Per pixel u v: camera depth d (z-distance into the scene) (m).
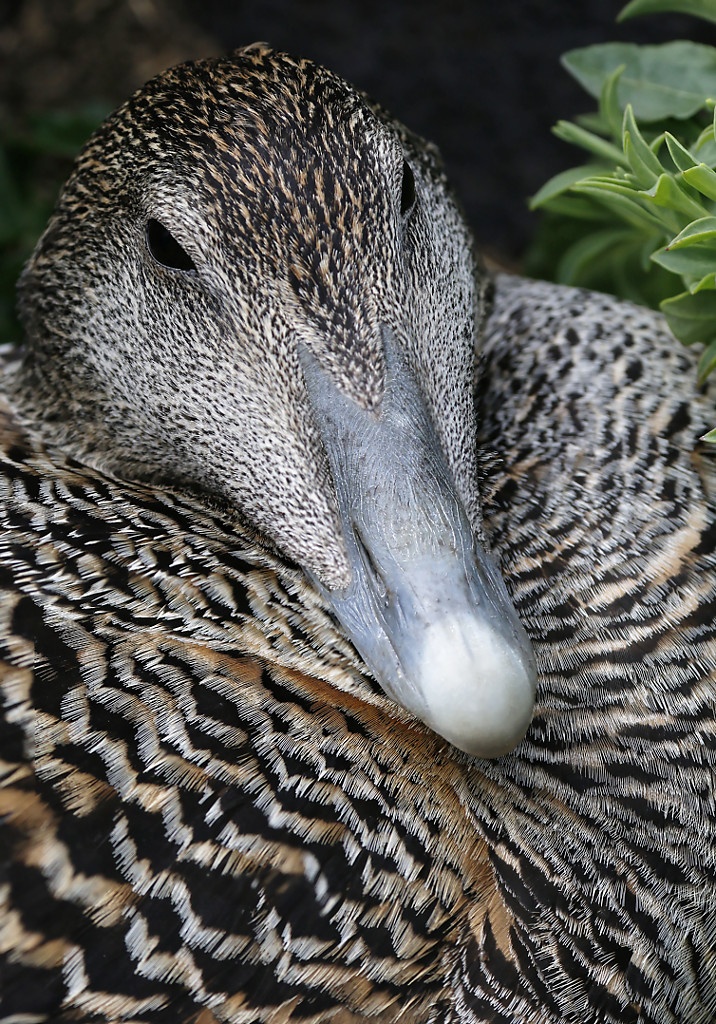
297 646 0.85
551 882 0.84
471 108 1.30
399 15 1.31
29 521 0.85
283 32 1.32
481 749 0.82
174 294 0.86
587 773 0.85
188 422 0.86
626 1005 0.84
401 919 0.83
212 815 0.83
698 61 0.89
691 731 0.85
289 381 0.85
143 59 1.28
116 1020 0.82
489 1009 0.84
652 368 0.88
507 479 0.87
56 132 1.12
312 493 0.85
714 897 0.85
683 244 0.86
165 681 0.84
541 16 1.29
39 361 0.89
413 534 0.83
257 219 0.84
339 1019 0.83
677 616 0.85
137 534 0.85
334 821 0.83
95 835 0.83
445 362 0.86
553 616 0.85
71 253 0.87
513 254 1.26
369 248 0.84
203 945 0.83
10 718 0.83
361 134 0.85
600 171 0.90
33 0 1.27
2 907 0.82
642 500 0.86
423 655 0.82
